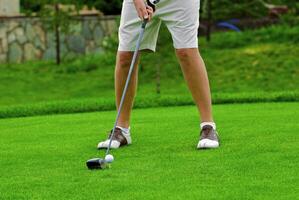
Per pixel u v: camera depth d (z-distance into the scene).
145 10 6.90
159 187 5.03
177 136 7.59
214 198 4.64
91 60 22.66
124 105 7.21
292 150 6.28
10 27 22.89
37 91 19.69
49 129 8.73
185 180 5.22
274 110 9.94
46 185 5.27
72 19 22.53
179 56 7.09
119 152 6.68
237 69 20.14
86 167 5.95
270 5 26.20
